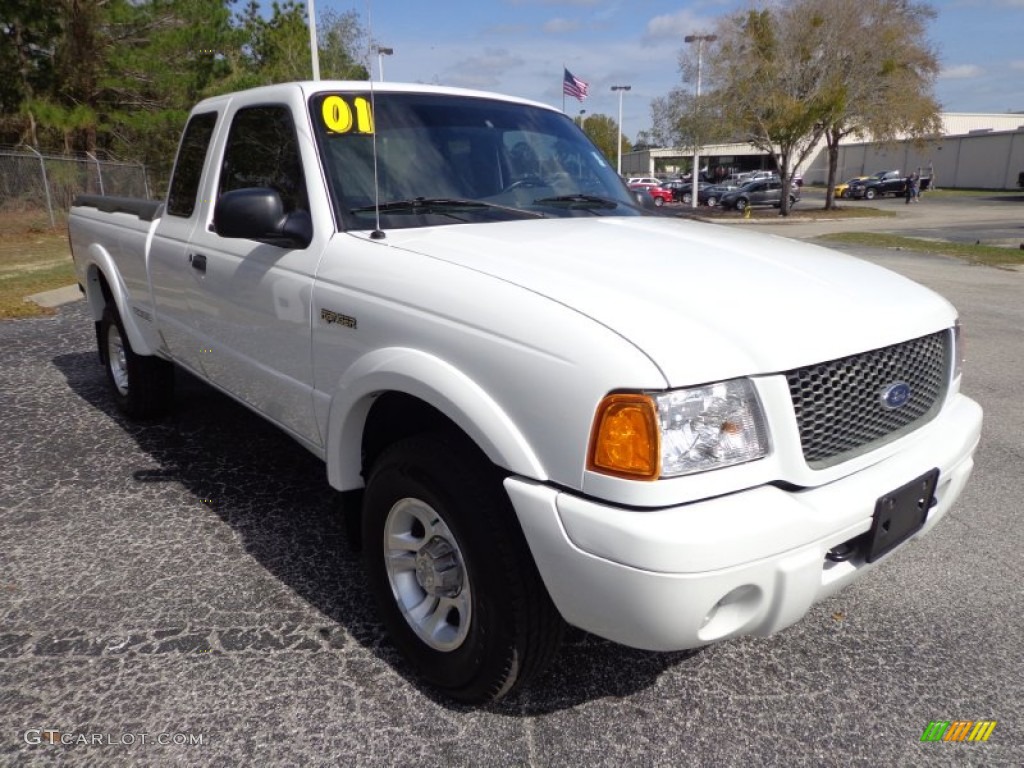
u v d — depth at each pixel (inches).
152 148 1008.2
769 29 1206.9
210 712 93.7
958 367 106.0
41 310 346.9
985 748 90.5
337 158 116.4
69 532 138.3
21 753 86.9
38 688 97.7
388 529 98.1
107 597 118.0
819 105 1199.6
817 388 80.7
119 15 884.0
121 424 195.6
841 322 85.4
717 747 90.0
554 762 87.1
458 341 84.7
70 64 868.6
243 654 104.9
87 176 855.7
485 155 132.0
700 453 73.5
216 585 121.6
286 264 113.7
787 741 91.2
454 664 92.3
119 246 177.9
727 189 1544.0
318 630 110.5
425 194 119.9
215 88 988.6
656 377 71.9
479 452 87.7
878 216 1238.3
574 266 91.3
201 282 137.9
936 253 634.8
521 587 83.7
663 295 83.4
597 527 72.8
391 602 100.1
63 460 171.6
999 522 146.9
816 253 111.6
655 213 142.9
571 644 109.6
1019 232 859.4
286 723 92.1
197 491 155.9
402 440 94.1
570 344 75.9
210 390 225.5
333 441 104.7
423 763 86.4
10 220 775.1
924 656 107.3
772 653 108.0
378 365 93.3
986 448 185.0
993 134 2102.6
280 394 120.1
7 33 843.4
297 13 1238.9
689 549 70.6
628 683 101.2
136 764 85.6
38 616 112.9
